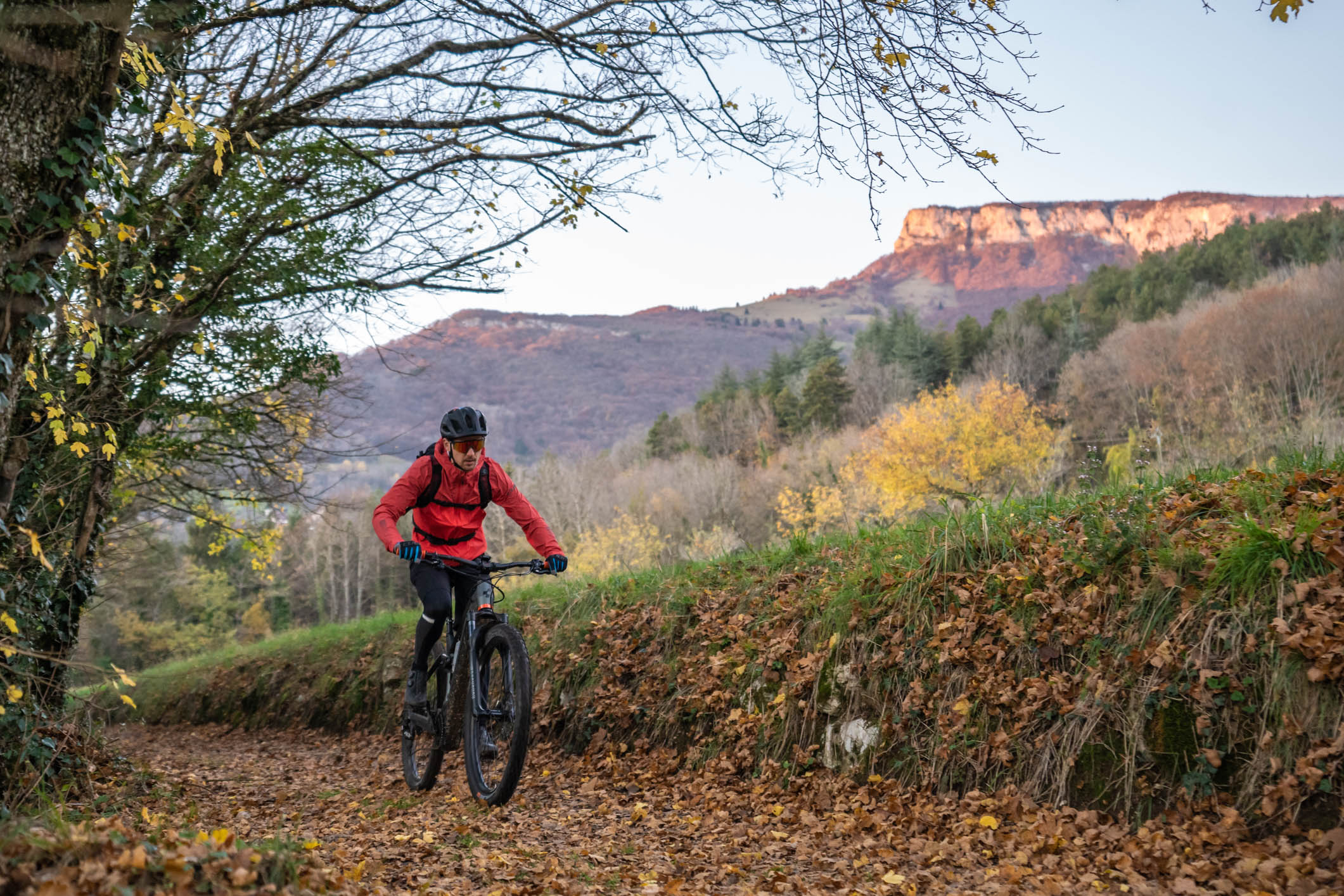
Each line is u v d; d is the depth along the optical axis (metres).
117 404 6.77
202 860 2.40
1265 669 3.72
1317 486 4.54
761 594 6.75
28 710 4.76
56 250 3.64
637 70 6.18
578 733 7.08
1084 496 5.83
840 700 5.25
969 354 97.56
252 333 9.38
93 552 6.62
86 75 3.58
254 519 12.99
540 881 3.43
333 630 14.25
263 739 11.94
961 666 4.81
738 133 6.01
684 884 3.51
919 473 41.88
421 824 4.59
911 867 3.68
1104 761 4.00
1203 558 4.26
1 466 3.96
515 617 9.16
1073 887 3.18
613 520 70.06
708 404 119.81
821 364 94.00
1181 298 92.25
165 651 46.12
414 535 5.14
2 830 2.51
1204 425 46.25
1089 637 4.42
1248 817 3.48
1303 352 52.06
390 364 9.66
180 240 7.64
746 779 5.46
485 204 7.76
